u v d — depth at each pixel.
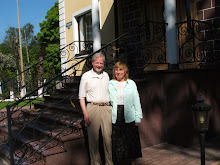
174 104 4.83
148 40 6.73
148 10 6.82
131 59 7.11
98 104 3.53
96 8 7.04
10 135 3.60
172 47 4.95
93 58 3.56
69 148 3.76
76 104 5.16
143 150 4.67
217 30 5.20
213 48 5.27
